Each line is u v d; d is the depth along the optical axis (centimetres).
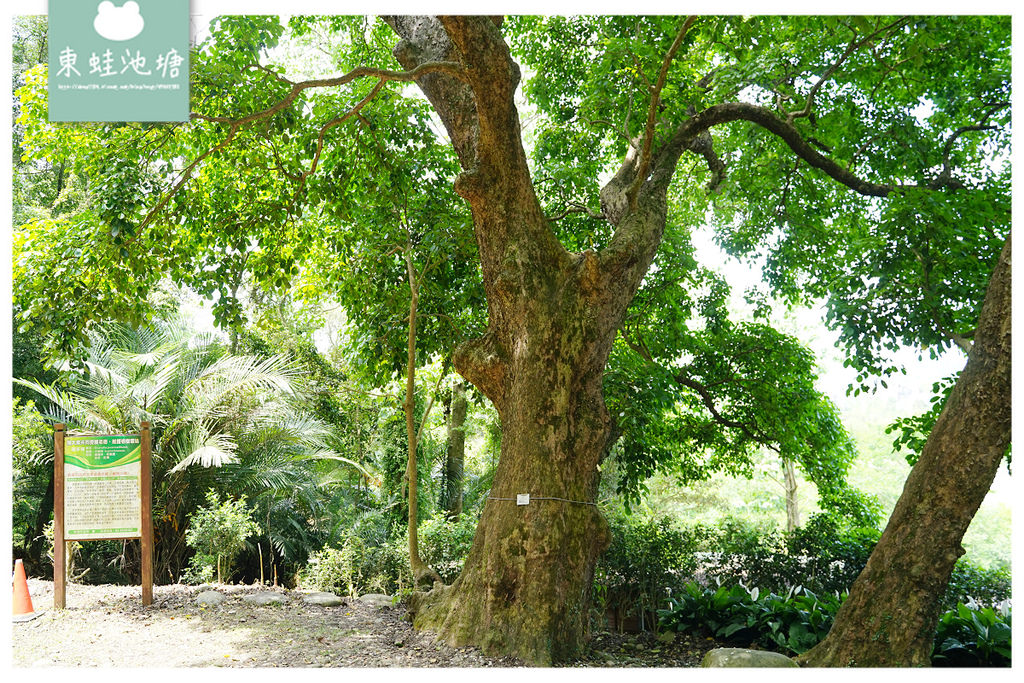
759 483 2403
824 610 652
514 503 584
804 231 1045
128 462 724
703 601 718
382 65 920
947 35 796
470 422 1567
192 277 899
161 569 1070
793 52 823
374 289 883
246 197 875
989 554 2352
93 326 836
